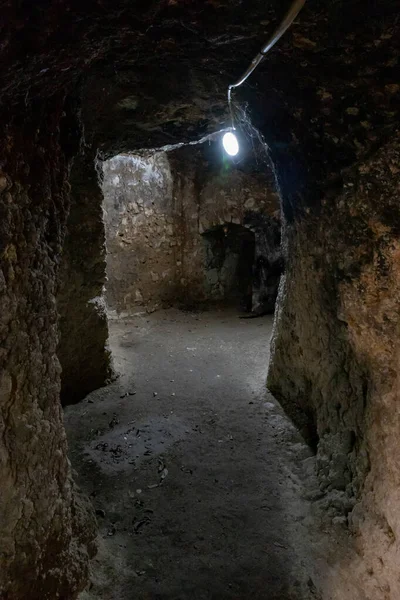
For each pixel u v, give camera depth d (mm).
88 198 3428
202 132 3668
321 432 2711
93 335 3740
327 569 2066
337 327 2375
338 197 2162
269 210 5820
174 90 2670
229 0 1355
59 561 1794
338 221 2188
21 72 1353
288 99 2158
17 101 1482
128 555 2199
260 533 2322
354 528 2125
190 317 6109
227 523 2398
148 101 2818
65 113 2113
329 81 1790
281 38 1614
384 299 1891
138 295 5965
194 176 6148
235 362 4578
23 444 1541
